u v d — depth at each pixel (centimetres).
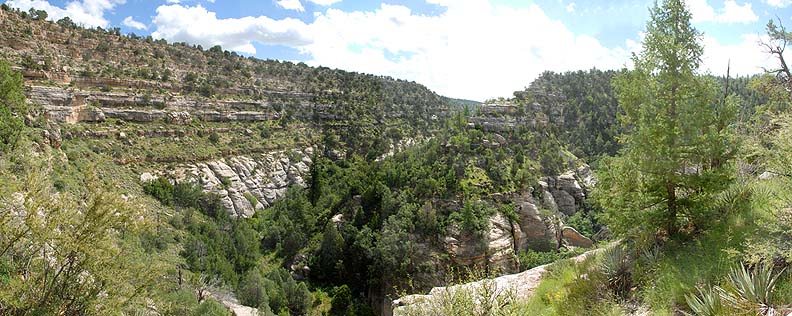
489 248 5441
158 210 5359
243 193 8125
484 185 6159
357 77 13900
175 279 3444
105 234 1023
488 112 8294
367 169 8350
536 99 9119
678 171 997
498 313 798
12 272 927
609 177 1086
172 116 8512
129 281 1100
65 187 2844
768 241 693
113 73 8356
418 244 5594
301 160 9956
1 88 3981
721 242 855
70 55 8100
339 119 11581
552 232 6003
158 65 9919
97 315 984
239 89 11038
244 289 4509
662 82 1045
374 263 5569
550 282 1176
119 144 6975
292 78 12750
